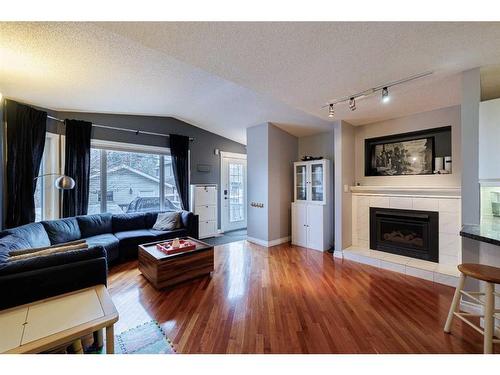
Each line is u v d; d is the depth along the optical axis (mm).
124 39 1994
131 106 4059
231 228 6301
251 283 2809
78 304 1480
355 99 2816
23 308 1428
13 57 2078
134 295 2514
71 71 2445
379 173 3803
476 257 2053
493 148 1971
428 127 3289
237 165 6508
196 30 1490
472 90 2086
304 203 4539
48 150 3656
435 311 2160
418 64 1987
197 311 2191
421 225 3256
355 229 3980
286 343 1738
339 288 2652
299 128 4703
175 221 4379
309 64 1970
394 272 3123
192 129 5539
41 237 2820
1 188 2889
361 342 1744
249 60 1898
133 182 4727
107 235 3697
